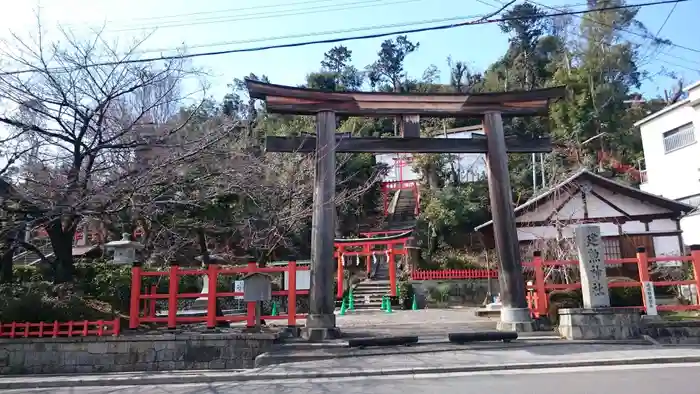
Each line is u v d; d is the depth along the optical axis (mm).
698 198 22812
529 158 36250
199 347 10398
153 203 10773
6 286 11789
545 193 20094
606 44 38438
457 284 25406
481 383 7234
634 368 8219
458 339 10375
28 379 8711
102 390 7934
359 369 8398
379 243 25344
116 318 11125
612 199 20062
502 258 12305
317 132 12477
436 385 7195
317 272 11555
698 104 20859
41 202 10406
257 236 17469
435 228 30812
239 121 13242
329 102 12680
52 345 10117
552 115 38281
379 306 23875
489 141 13031
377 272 30266
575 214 20156
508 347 10008
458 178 36125
